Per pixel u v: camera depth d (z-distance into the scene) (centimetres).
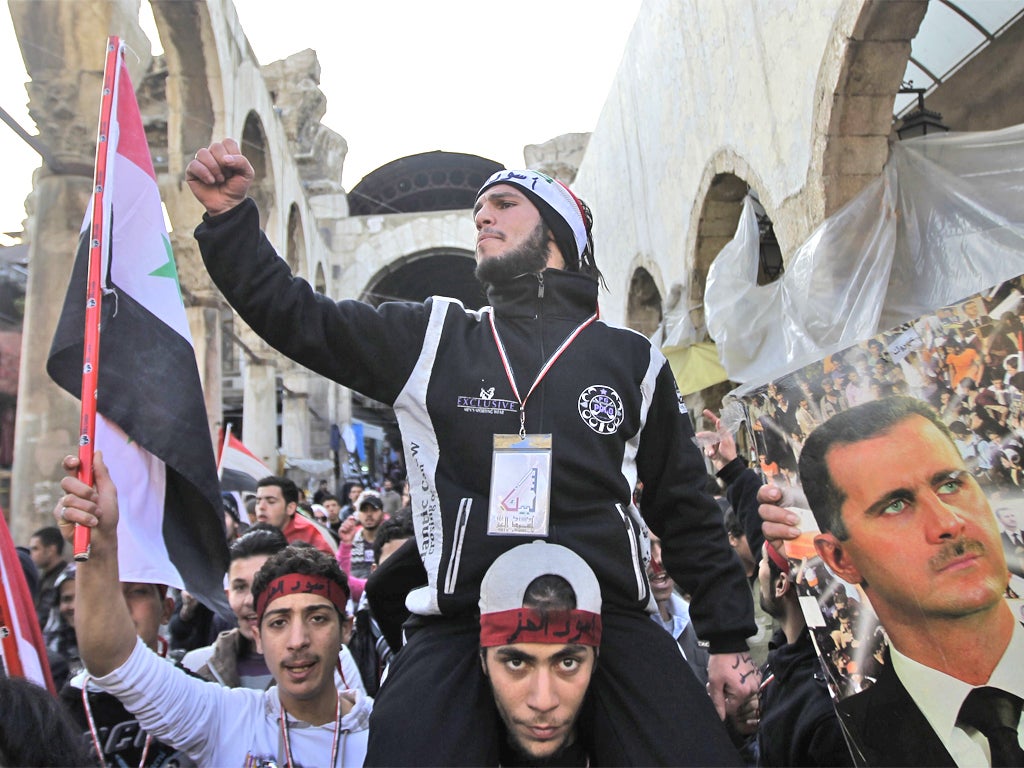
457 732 144
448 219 2294
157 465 235
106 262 223
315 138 2278
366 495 659
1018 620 155
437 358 171
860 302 582
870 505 173
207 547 242
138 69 672
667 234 1073
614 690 156
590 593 148
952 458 164
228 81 1078
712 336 746
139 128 250
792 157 675
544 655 143
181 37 998
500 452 162
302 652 236
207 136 1043
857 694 172
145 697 216
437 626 161
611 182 1427
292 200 1641
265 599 243
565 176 2322
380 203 2772
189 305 1027
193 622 398
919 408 169
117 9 624
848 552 176
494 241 182
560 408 165
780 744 221
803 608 181
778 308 686
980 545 160
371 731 150
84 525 197
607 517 162
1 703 158
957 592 162
